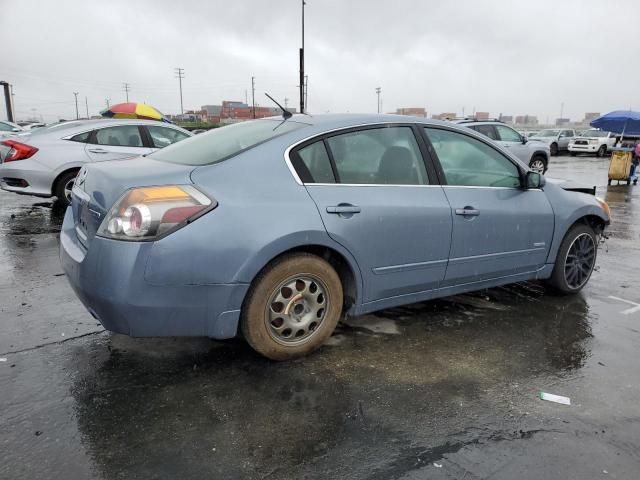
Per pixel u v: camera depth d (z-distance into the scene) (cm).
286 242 292
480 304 435
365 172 337
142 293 264
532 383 303
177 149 356
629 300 455
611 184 1491
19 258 551
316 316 322
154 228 263
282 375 305
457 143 389
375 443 244
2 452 231
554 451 241
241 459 230
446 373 313
